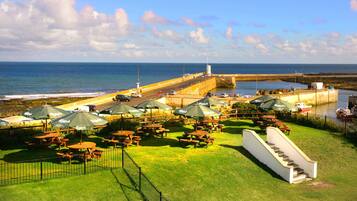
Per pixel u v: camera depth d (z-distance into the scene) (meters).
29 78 158.25
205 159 20.47
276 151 22.45
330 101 82.25
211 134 27.11
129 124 26.72
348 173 21.03
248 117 33.78
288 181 19.23
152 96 61.12
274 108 26.33
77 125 18.59
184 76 111.81
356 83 132.50
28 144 21.05
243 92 105.00
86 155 18.80
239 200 16.69
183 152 21.59
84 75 193.88
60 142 21.30
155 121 29.61
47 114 21.22
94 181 16.50
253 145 21.94
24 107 63.03
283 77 159.75
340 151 24.14
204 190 17.11
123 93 63.03
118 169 17.98
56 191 15.30
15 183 15.77
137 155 20.59
